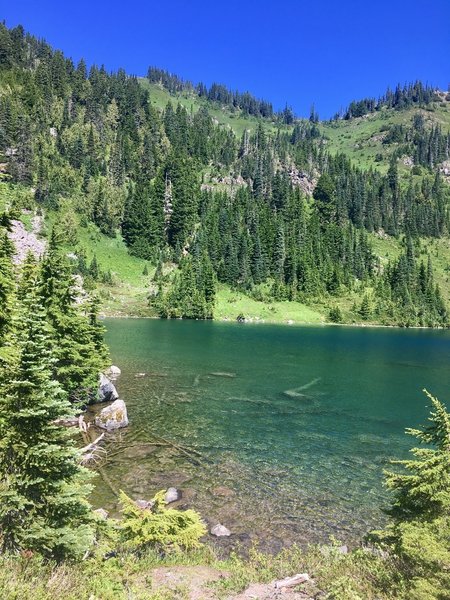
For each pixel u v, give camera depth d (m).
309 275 195.50
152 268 194.00
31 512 11.12
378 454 29.59
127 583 10.89
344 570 11.82
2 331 18.17
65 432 11.85
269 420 36.84
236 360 68.25
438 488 12.38
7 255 21.42
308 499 22.58
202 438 31.53
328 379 56.41
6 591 8.43
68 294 33.94
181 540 14.45
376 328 166.62
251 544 17.83
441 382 57.47
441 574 8.88
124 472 24.83
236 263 191.50
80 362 34.06
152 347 79.69
